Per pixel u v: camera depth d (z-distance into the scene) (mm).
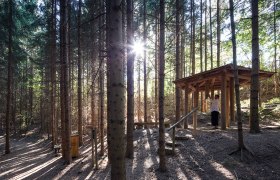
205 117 18562
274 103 20344
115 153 4594
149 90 39000
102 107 12352
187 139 11320
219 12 20656
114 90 4641
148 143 12648
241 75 14008
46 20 19547
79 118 17203
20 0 18953
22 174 11125
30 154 17422
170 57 24781
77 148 13141
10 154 18047
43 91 29344
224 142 9797
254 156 7852
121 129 4637
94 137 10281
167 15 18922
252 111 10625
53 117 19438
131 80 10656
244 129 12102
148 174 8062
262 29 15523
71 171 10227
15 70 24922
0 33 18984
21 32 20922
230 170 7348
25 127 32781
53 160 13492
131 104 10609
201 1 22078
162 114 8125
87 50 21203
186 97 15148
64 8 12328
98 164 10719
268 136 9664
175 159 9086
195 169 7891
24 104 37000
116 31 4672
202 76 13930
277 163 7246
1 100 29688
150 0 19953
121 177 4582
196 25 25250
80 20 16250
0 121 36031
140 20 20672
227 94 13789
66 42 12016
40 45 22781
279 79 25047
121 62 4691
